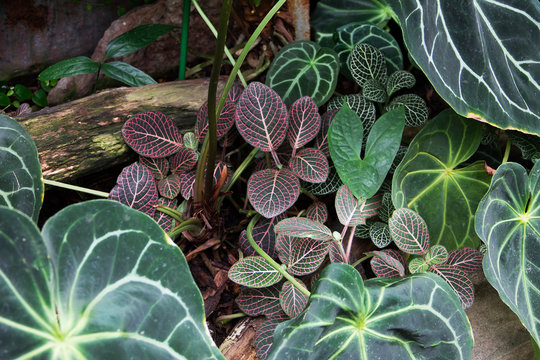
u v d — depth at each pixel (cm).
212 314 61
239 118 59
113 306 40
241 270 55
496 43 57
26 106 68
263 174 59
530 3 57
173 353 41
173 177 62
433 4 56
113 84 76
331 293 48
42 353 37
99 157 61
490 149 68
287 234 53
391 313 48
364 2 76
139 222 42
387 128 57
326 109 71
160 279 42
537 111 58
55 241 39
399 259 58
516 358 57
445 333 49
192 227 60
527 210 56
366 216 59
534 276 55
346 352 47
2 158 48
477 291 61
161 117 61
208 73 78
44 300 38
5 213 38
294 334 46
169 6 74
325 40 75
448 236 61
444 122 61
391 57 71
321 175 58
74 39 74
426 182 62
